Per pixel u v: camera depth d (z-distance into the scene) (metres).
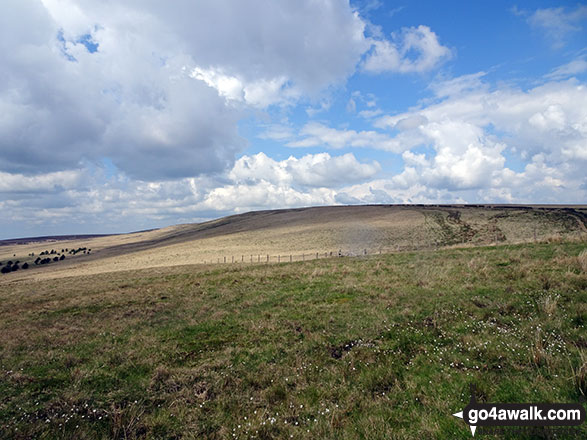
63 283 30.70
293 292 15.34
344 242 67.19
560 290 10.12
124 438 5.75
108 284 24.86
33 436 5.98
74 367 8.87
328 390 6.61
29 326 13.77
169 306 15.20
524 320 8.52
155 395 7.12
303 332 10.02
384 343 8.47
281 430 5.59
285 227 101.75
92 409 6.75
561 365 6.00
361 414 5.70
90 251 129.00
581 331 7.36
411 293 12.46
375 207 134.88
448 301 10.78
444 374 6.47
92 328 12.66
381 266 19.09
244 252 65.25
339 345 8.81
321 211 137.88
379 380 6.69
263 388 7.09
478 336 7.91
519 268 13.56
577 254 14.70
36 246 170.88
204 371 8.00
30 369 8.91
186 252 73.69
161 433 5.90
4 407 6.89
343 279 16.73
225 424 5.95
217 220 183.12
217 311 13.43
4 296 24.50
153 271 34.47
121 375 8.20
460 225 76.56
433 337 8.38
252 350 9.02
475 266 15.22
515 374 6.11
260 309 13.11
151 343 10.33
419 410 5.53
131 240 158.62
